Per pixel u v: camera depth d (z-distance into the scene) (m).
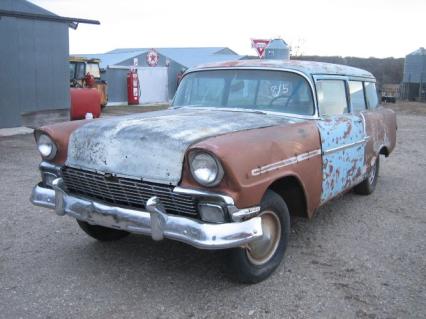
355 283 4.04
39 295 3.74
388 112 6.92
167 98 28.77
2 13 12.05
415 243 5.00
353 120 5.45
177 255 4.53
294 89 4.82
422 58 32.28
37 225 5.29
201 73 5.39
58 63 13.80
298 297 3.78
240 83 5.04
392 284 4.03
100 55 38.69
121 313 3.50
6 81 12.49
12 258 4.41
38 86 13.32
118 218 3.70
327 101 5.05
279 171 3.84
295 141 4.12
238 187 3.39
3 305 3.57
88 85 20.14
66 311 3.51
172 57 41.22
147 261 4.39
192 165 3.41
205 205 3.40
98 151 3.84
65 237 4.96
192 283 3.97
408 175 8.35
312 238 5.09
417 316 3.53
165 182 3.52
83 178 3.99
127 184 3.70
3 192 6.60
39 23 13.11
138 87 25.88
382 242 5.02
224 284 3.96
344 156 5.14
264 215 3.90
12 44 12.52
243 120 4.29
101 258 4.45
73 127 4.30
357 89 5.96
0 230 5.12
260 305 3.65
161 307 3.59
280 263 4.23
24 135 12.02
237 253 3.75
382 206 6.32
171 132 3.69
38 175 7.72
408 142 12.50
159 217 3.49
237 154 3.42
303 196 4.33
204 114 4.54
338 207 6.24
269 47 12.97
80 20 13.94
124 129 3.84
